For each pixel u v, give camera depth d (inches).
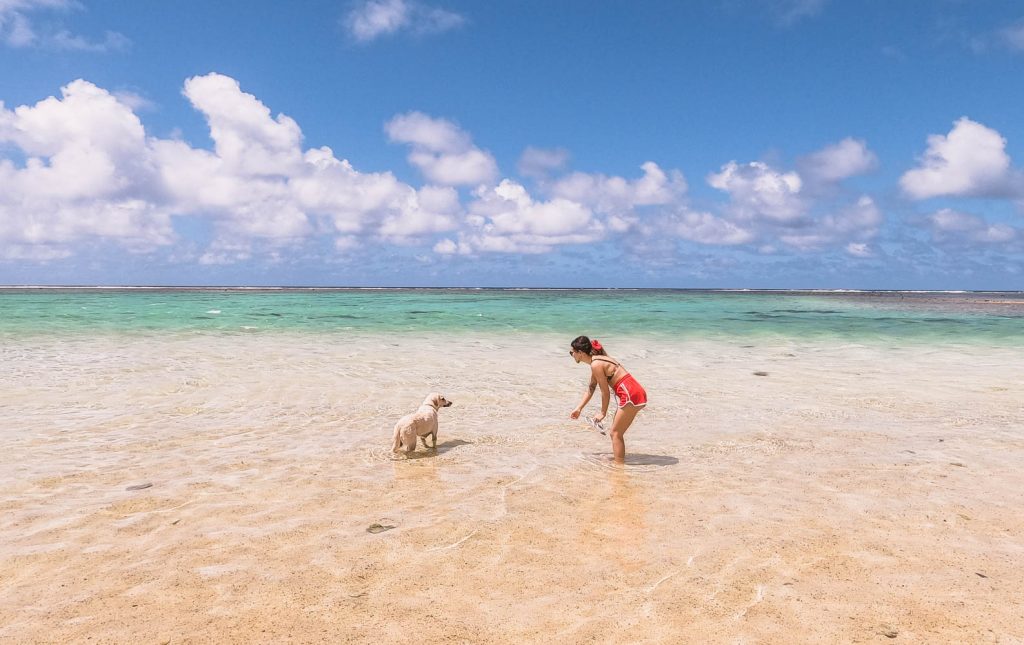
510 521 181.0
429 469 237.1
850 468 236.7
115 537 166.9
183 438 281.4
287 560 152.9
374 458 252.5
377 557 155.1
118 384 413.7
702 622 123.0
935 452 259.8
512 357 577.3
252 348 621.0
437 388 417.1
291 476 225.8
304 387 414.6
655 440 285.1
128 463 239.6
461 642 115.9
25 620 122.6
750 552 157.8
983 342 717.9
